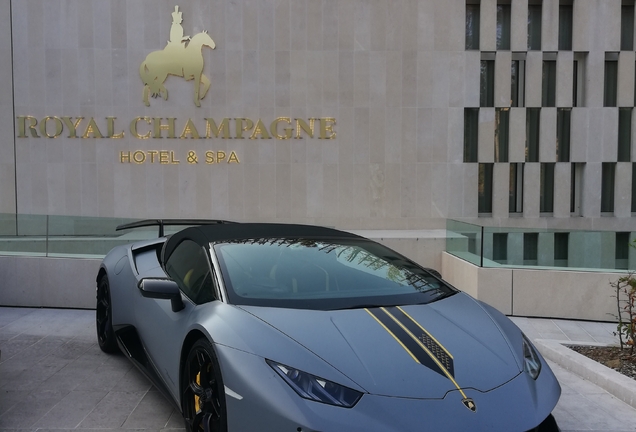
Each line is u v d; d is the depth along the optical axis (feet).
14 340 17.63
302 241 12.93
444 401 8.02
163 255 14.46
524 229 23.76
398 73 49.57
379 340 9.15
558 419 12.54
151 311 12.76
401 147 49.85
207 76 49.57
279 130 49.80
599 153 50.21
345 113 49.67
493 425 7.85
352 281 11.43
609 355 16.71
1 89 49.80
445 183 50.03
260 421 8.13
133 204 49.98
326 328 9.37
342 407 7.81
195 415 9.96
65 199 50.08
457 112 49.73
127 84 49.60
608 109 50.03
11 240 23.04
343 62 49.49
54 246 22.82
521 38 49.57
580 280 22.81
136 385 13.73
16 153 50.06
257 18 49.34
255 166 49.88
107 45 49.44
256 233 13.25
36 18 49.39
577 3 49.57
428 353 8.96
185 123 49.65
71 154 49.88
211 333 9.53
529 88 49.90
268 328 9.27
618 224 50.44
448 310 10.79
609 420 12.48
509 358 9.40
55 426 11.28
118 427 11.28
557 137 51.34
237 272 11.12
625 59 49.85
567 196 50.44
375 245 13.85
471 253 25.62
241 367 8.68
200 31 49.47
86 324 19.80
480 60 50.11
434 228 50.06
